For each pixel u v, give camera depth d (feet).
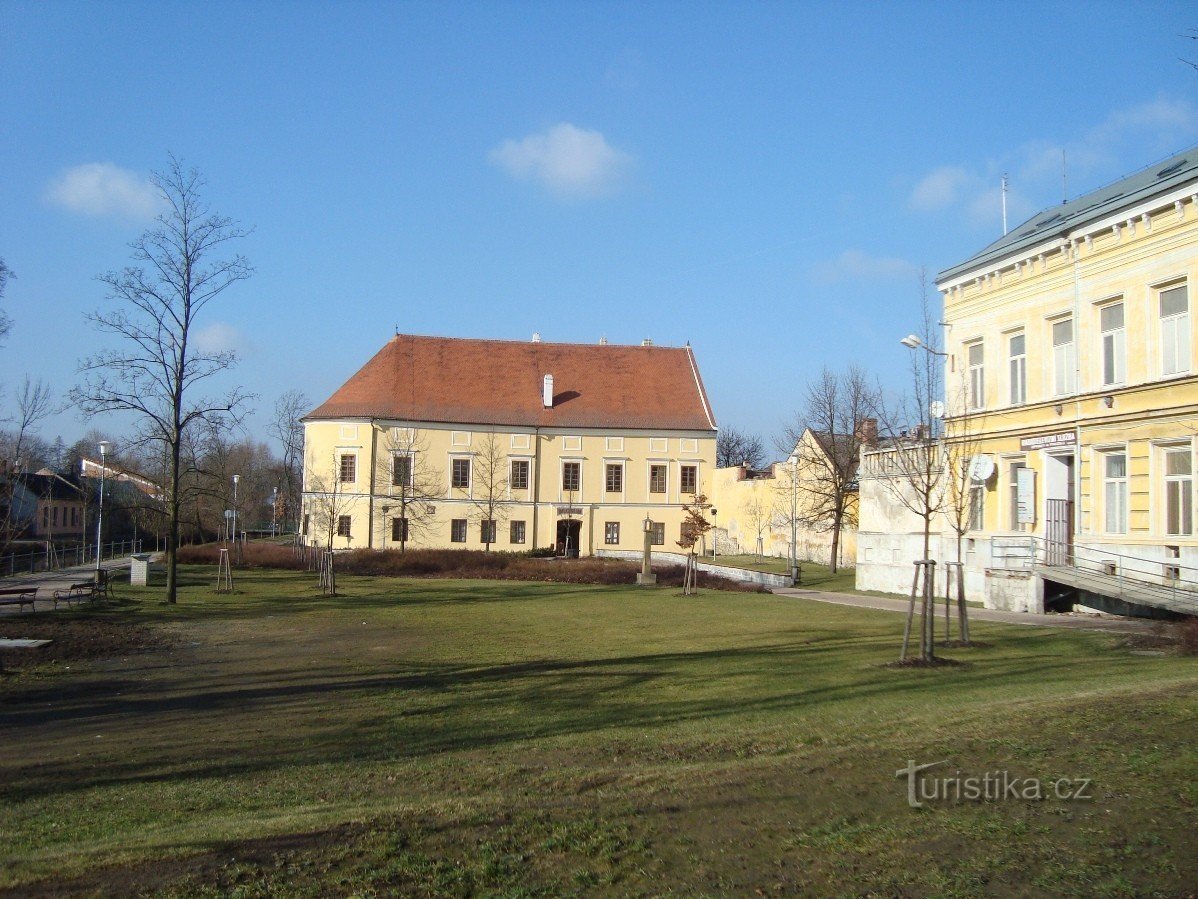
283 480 357.20
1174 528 76.95
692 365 272.51
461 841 21.15
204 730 40.01
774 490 233.96
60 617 87.56
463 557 176.86
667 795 24.50
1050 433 90.33
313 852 20.61
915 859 19.40
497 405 252.83
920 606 99.30
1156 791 22.44
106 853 21.16
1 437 134.41
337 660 62.49
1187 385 75.41
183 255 102.12
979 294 101.65
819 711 39.68
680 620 89.56
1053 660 53.47
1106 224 83.71
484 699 46.80
